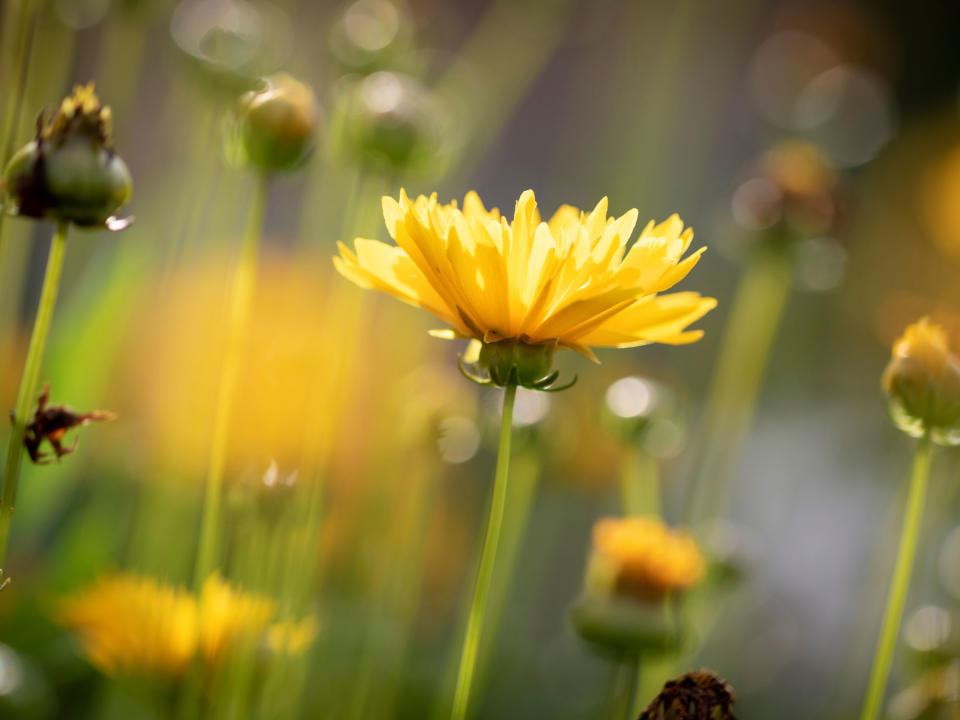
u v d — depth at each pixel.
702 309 0.49
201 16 0.61
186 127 0.74
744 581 0.68
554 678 0.83
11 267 0.65
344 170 0.63
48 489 0.65
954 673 0.59
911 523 0.53
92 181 0.49
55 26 0.62
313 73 0.88
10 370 0.66
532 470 0.62
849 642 0.92
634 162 1.09
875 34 1.62
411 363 0.78
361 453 0.74
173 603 0.56
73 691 0.63
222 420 0.54
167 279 0.65
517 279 0.49
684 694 0.51
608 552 0.58
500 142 1.53
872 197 1.57
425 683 0.72
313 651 0.62
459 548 0.85
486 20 0.96
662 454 0.64
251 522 0.56
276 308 0.67
